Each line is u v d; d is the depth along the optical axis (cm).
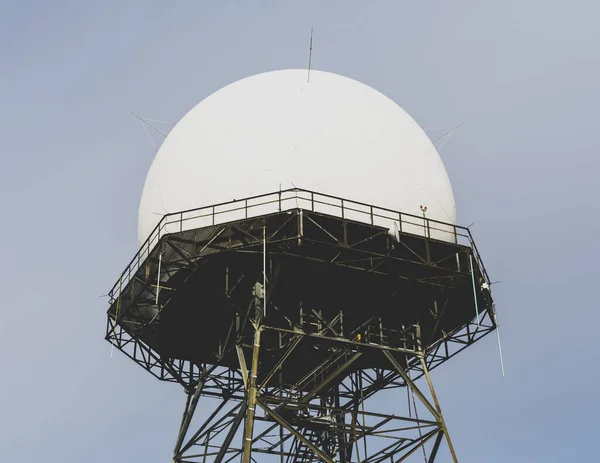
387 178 4069
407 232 4003
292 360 4231
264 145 4050
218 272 3931
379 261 3928
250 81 4338
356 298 4047
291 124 4094
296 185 3966
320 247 3828
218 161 4069
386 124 4225
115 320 4162
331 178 3994
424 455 3938
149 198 4228
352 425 4012
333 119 4134
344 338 3944
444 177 4288
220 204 3912
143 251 4112
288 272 3881
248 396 3719
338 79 4362
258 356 3856
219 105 4256
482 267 4156
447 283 4072
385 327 4156
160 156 4306
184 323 4178
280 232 3828
